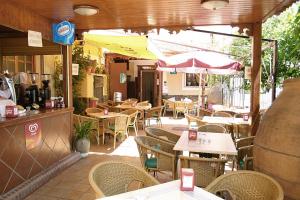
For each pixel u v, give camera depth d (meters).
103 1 3.66
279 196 1.84
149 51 8.15
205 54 6.93
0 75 4.17
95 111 7.40
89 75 8.16
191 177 1.88
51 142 4.41
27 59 6.29
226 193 2.40
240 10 4.02
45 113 4.15
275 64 4.76
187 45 9.05
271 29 6.62
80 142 5.28
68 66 5.10
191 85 12.80
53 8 4.00
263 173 2.39
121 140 6.97
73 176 4.29
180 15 4.33
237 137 5.56
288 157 2.29
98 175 2.16
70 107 5.09
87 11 3.81
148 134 4.10
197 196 1.80
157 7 3.91
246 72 5.10
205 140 3.65
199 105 10.37
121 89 11.98
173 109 11.34
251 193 2.19
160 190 1.89
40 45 4.27
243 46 10.26
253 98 4.75
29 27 4.10
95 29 5.36
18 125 3.57
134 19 4.62
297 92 2.50
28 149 3.79
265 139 2.56
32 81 5.09
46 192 3.69
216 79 12.10
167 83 12.85
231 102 9.91
